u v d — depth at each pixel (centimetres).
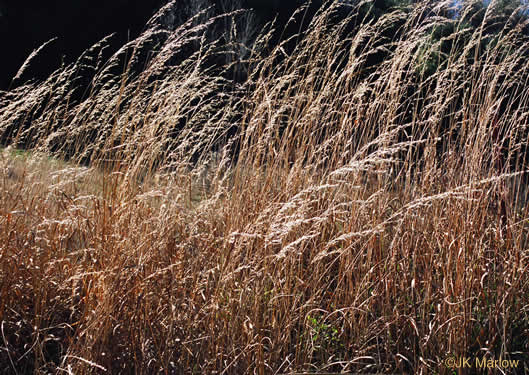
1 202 335
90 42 1480
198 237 320
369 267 317
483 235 319
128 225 307
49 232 337
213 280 302
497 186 333
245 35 1173
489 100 342
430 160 356
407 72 368
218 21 1202
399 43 366
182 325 292
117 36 1483
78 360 257
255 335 277
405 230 331
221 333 275
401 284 312
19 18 1445
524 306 308
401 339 302
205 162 384
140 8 1472
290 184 338
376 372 289
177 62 1027
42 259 318
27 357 280
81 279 306
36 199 360
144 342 280
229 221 325
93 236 302
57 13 1474
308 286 308
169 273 311
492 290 325
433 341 288
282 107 350
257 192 336
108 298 265
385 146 344
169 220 318
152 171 372
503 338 278
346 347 293
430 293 318
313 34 390
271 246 298
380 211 341
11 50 1451
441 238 327
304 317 297
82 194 357
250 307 290
